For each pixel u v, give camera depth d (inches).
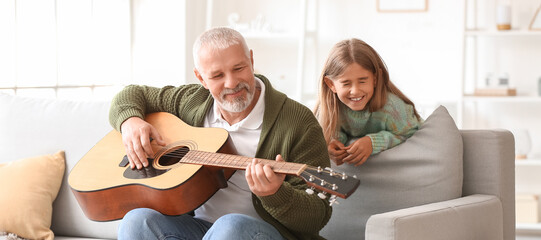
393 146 86.2
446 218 73.2
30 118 94.4
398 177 83.7
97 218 75.5
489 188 85.4
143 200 71.3
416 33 159.3
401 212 70.2
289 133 74.3
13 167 88.2
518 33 144.2
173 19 152.0
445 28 158.2
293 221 67.9
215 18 166.7
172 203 69.3
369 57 83.6
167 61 152.9
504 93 148.1
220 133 75.3
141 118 80.0
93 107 93.9
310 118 75.9
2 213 84.3
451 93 158.6
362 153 83.4
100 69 144.9
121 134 82.1
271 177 61.9
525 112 157.1
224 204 76.0
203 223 75.9
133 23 154.3
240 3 165.9
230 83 71.0
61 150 92.0
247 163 66.9
